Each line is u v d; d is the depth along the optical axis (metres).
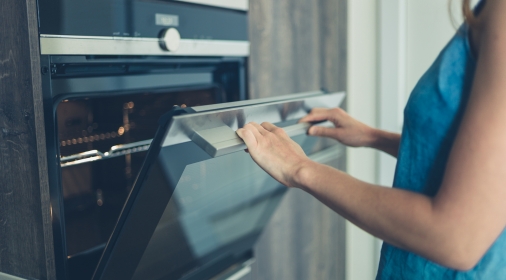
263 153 0.73
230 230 1.21
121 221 0.82
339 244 2.09
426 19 2.09
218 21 1.23
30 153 0.86
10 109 0.87
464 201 0.54
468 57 0.63
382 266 0.77
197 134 0.75
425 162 0.68
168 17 1.07
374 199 0.61
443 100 0.65
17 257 0.92
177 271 1.13
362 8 2.14
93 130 1.16
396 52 2.07
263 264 1.54
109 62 0.96
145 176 0.77
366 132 1.04
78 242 1.02
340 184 0.65
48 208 0.87
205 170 0.88
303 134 1.08
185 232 1.01
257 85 1.44
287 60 1.59
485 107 0.53
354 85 2.21
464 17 0.61
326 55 1.86
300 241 1.76
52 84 0.87
